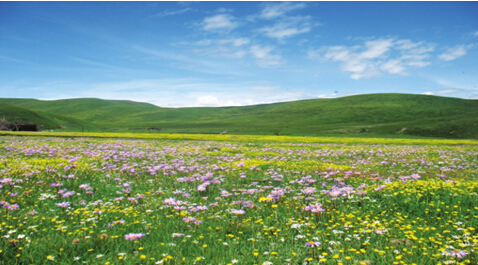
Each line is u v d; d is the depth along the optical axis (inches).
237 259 235.8
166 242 266.4
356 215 341.1
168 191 435.5
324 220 322.0
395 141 1930.4
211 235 282.4
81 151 892.6
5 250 232.5
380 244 264.1
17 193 363.6
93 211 325.4
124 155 810.8
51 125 6437.0
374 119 7180.1
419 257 236.2
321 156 978.1
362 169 680.4
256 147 1284.4
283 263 230.2
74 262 227.1
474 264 223.5
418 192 395.9
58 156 757.9
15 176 474.0
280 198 394.6
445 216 327.6
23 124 3737.7
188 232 290.5
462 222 307.7
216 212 350.0
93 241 260.1
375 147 1344.7
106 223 304.5
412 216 338.3
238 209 357.1
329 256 241.4
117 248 249.0
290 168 675.4
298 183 505.4
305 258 235.8
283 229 299.6
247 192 432.5
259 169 651.5
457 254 225.8
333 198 390.6
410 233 282.4
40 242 253.1
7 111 6264.8
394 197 393.4
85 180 485.7
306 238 275.7
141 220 316.8
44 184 437.1
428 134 4702.3
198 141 1699.1
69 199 381.4
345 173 576.1
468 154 1009.5
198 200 403.2
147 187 464.4
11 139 1414.9
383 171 664.4
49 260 226.2
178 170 600.7
